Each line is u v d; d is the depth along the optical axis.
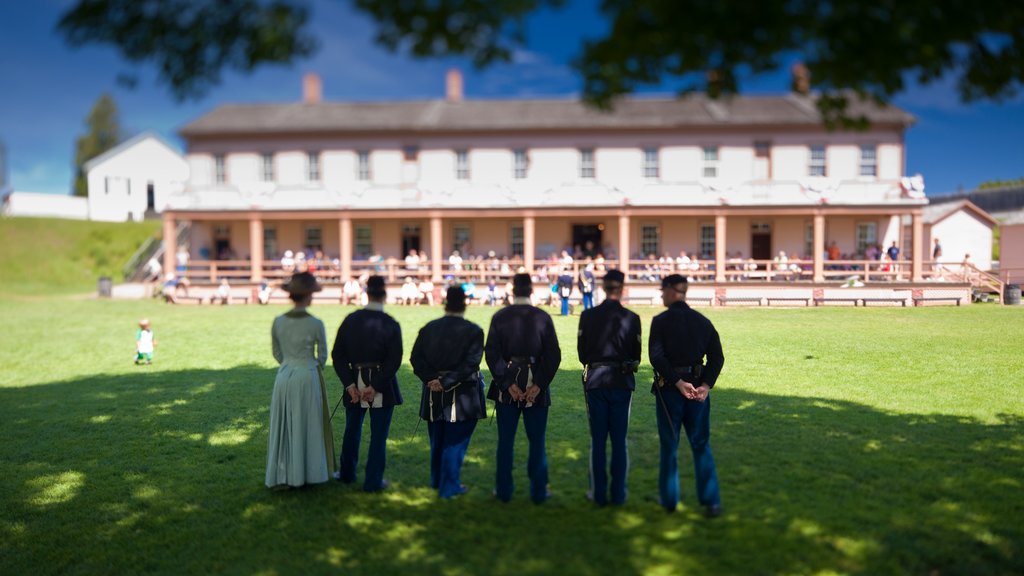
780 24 3.35
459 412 5.90
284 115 33.88
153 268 32.34
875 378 11.02
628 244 29.42
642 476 6.46
